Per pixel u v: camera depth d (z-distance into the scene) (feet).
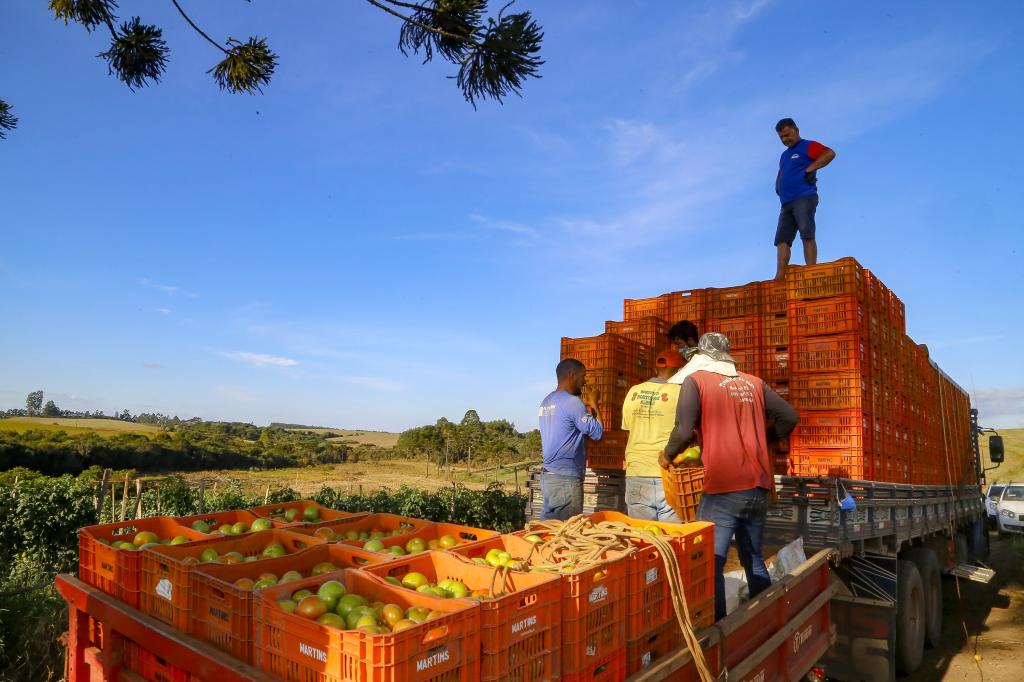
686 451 16.21
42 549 33.71
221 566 9.44
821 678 15.43
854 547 20.67
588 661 8.66
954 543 34.88
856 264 23.26
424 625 6.59
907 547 27.55
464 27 12.61
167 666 9.30
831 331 22.91
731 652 11.64
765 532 19.69
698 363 15.53
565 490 19.20
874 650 21.99
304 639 7.09
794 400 23.40
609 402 24.43
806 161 28.60
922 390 32.91
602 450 24.63
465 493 51.83
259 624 7.84
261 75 17.79
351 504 46.62
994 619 35.35
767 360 24.93
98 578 11.23
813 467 22.63
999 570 48.85
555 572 8.73
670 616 10.65
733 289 26.45
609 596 9.18
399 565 9.74
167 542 12.30
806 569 15.02
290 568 10.43
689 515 15.42
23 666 19.36
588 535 10.68
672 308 28.30
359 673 6.36
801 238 28.81
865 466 22.29
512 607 7.60
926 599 28.17
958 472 39.65
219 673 7.91
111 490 39.50
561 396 19.67
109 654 10.25
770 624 13.34
